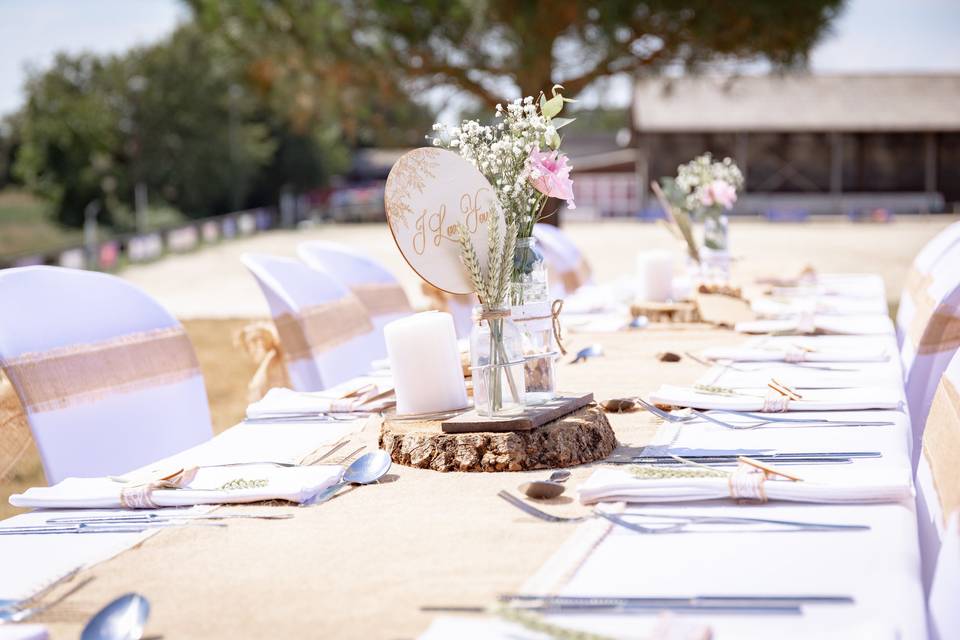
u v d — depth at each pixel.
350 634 1.01
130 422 2.26
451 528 1.33
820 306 3.56
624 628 0.96
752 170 34.53
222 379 6.24
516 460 1.61
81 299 2.28
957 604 1.09
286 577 1.18
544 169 1.72
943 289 2.88
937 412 1.64
